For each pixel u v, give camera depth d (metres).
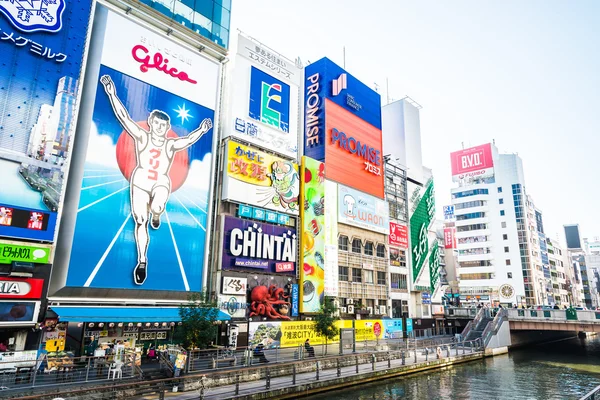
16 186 26.97
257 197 42.84
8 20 28.08
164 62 36.78
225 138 41.97
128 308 30.83
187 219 36.28
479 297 102.62
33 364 24.72
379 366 36.25
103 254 30.66
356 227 55.78
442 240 126.69
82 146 30.72
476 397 29.59
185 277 35.31
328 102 56.00
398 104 74.38
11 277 26.02
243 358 30.59
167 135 35.91
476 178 117.44
